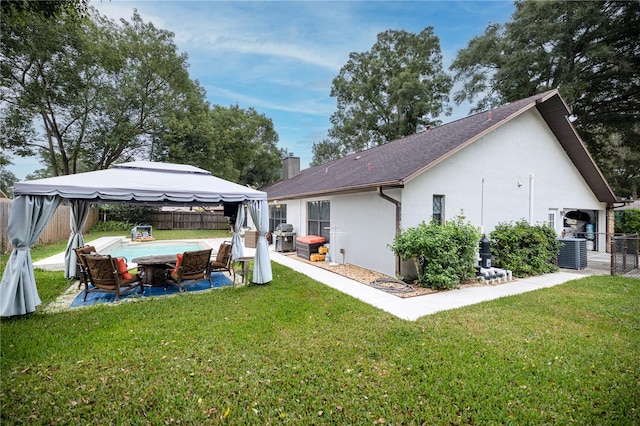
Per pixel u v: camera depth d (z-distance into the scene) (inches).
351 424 101.5
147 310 210.2
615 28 607.2
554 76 695.7
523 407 109.9
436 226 290.7
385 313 207.8
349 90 1254.3
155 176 286.5
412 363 138.9
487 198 364.5
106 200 245.0
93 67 772.6
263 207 287.1
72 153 853.8
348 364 138.7
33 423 101.3
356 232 376.2
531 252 345.1
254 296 247.9
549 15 654.5
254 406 110.2
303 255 455.2
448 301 238.1
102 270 231.5
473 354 148.2
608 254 501.7
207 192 262.4
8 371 130.6
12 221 192.7
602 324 186.7
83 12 228.1
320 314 204.8
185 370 132.7
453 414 105.8
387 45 1227.9
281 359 142.8
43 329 174.7
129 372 131.0
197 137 885.8
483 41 761.0
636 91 634.8
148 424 101.5
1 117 721.6
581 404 111.2
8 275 192.5
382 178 317.4
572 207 465.4
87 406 109.5
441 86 1131.3
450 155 311.3
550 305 224.2
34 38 650.2
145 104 858.8
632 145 716.7
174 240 671.8
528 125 406.9
